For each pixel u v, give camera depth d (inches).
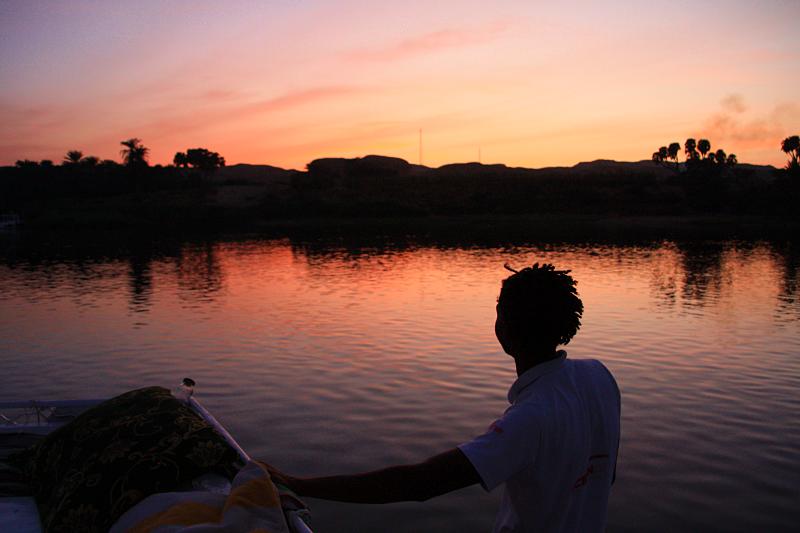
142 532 81.8
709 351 426.0
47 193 4527.6
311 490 62.2
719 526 192.7
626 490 218.1
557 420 63.1
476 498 215.9
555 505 63.6
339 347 444.8
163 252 1556.3
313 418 292.8
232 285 853.8
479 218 3361.2
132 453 99.5
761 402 312.8
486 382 350.0
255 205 3843.5
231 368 387.5
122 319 582.6
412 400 318.0
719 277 908.0
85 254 1524.4
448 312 598.9
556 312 68.3
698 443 259.4
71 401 146.6
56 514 95.6
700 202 3383.4
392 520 201.2
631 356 412.8
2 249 1763.0
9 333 513.7
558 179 4170.8
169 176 4923.7
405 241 1844.2
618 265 1092.5
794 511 201.6
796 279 880.9
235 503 77.9
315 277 940.6
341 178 5142.7
